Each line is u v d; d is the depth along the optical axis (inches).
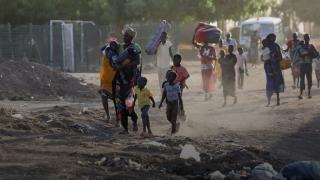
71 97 1346.0
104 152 622.8
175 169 587.2
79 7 2534.5
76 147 652.1
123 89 811.4
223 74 1185.4
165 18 2556.6
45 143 670.5
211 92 1294.3
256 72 2155.5
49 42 2257.6
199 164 601.3
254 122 958.4
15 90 1331.2
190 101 1266.0
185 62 2787.9
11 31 2274.9
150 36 2409.0
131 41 826.2
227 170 596.7
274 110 1092.5
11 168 525.3
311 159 710.5
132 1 2455.7
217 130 878.4
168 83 845.2
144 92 821.2
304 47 1249.4
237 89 1540.4
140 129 876.0
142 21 2546.8
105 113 971.9
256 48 2529.5
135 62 812.6
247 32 2928.2
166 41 1126.4
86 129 821.9
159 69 1127.6
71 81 1448.1
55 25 2249.0
